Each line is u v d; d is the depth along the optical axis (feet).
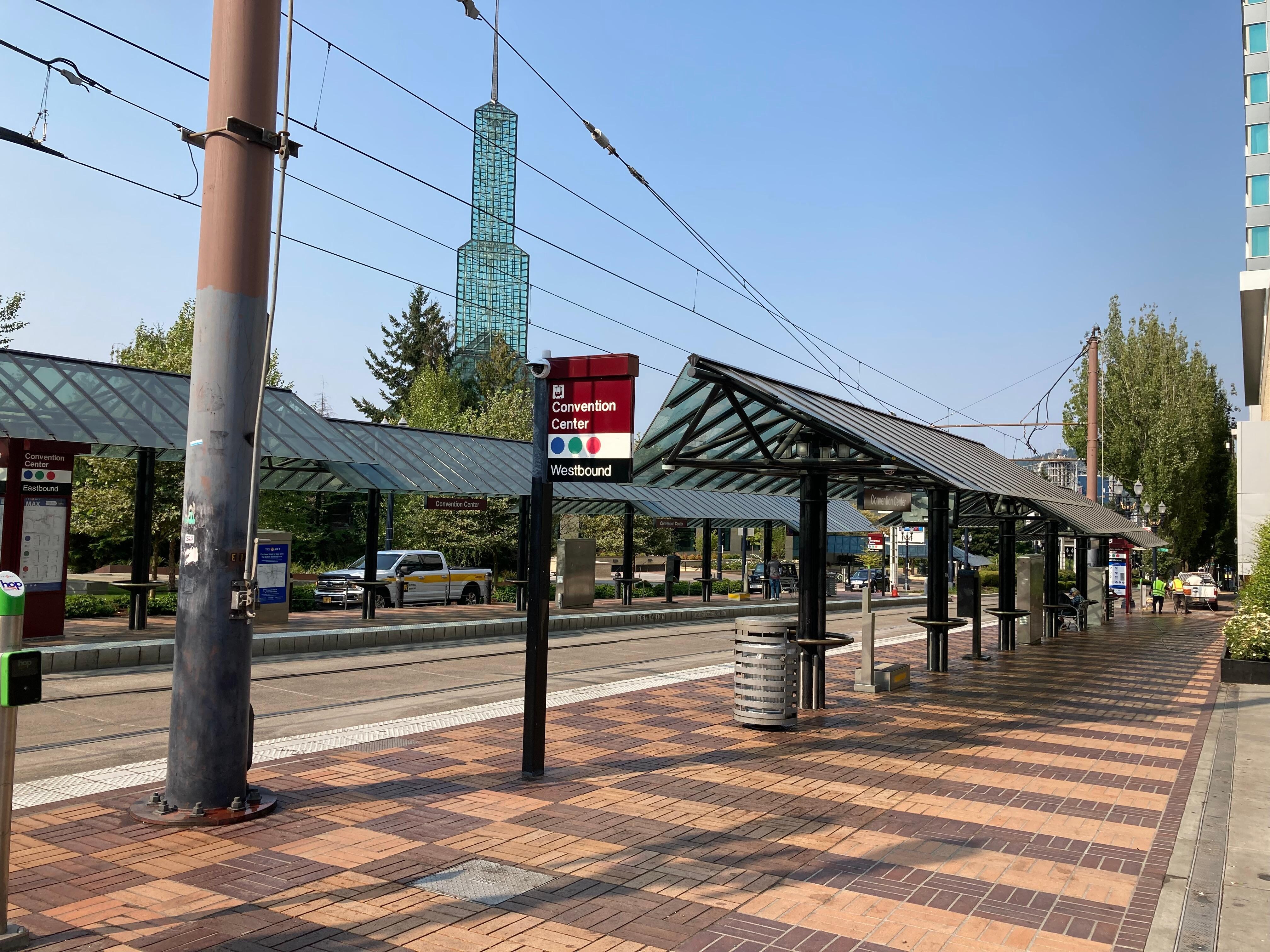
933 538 49.98
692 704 37.14
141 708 33.81
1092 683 46.96
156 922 14.96
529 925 15.34
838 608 107.34
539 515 25.21
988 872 18.53
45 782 23.54
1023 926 15.89
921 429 47.98
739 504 107.65
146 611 52.29
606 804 22.50
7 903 13.94
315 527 150.10
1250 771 27.68
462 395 197.16
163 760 26.55
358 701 37.11
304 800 22.16
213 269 20.86
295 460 64.54
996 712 37.19
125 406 49.37
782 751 28.96
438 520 131.95
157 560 105.29
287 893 16.34
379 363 220.84
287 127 20.35
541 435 25.59
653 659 53.93
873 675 42.11
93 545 130.11
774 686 31.99
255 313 21.25
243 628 20.81
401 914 15.61
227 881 16.85
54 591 46.16
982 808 23.15
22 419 44.37
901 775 26.30
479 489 71.00
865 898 16.99
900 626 87.20
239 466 20.81
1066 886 17.89
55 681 38.52
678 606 93.97
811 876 18.04
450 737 29.91
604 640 63.46
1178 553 156.97
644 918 15.79
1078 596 82.94
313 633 52.19
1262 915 16.56
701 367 30.58
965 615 61.77
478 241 279.28
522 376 216.33
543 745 24.97
